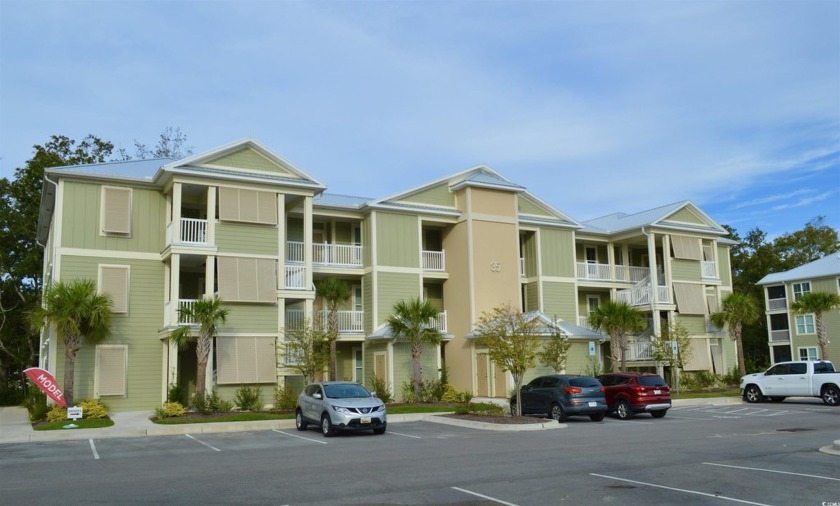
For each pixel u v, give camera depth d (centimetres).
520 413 2277
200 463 1384
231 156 2767
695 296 4000
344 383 2072
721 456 1383
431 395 2980
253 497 1010
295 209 3081
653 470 1214
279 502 973
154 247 2747
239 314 2698
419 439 1800
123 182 2711
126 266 2678
